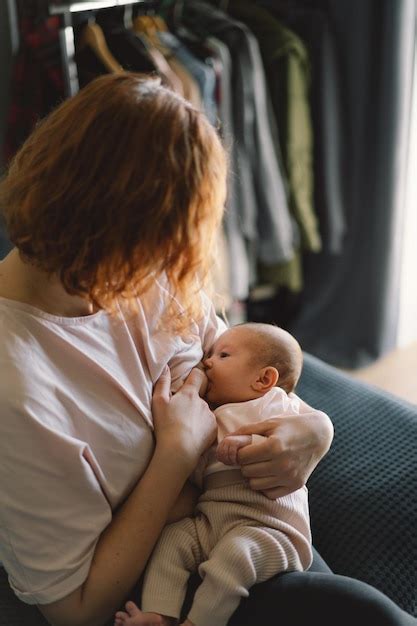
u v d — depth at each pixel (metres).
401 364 2.66
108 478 0.94
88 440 0.91
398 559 1.17
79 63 2.06
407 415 1.37
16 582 0.90
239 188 2.23
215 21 2.21
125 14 2.12
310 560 1.04
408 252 2.58
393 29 2.23
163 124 0.81
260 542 0.97
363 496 1.23
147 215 0.81
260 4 2.46
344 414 1.39
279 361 1.16
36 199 0.81
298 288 2.58
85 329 0.94
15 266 0.91
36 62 2.02
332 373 1.52
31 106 2.05
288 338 1.18
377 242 2.51
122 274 0.85
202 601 0.94
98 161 0.79
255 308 2.83
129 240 0.82
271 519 1.00
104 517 0.91
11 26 2.09
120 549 0.91
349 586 0.91
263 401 1.09
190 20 2.27
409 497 1.22
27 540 0.87
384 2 2.26
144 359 1.03
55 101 2.02
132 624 0.93
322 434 1.03
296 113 2.31
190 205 0.83
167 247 0.84
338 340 2.73
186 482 1.07
